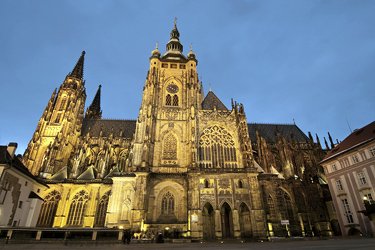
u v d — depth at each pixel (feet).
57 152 307.99
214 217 219.00
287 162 297.12
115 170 300.20
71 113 348.18
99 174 283.79
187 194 229.66
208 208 229.25
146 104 280.72
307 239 186.50
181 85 307.17
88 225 250.37
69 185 271.90
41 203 241.35
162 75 307.37
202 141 266.77
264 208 244.63
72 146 338.75
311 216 254.27
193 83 299.38
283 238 193.67
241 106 287.28
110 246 122.62
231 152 264.72
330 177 244.42
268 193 254.06
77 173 286.66
